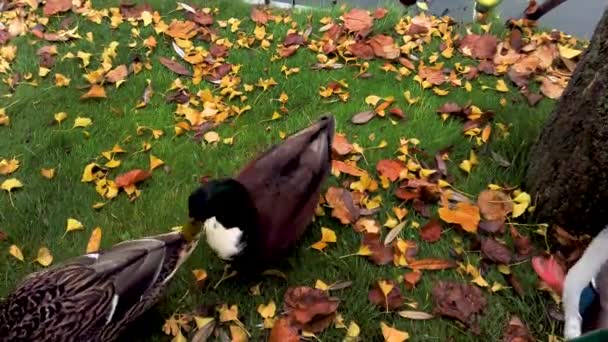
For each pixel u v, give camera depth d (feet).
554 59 7.85
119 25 8.63
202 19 8.68
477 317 5.27
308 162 5.44
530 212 5.94
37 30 8.44
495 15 9.08
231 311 5.31
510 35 8.13
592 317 4.85
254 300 5.45
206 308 5.38
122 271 4.92
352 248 5.81
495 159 6.46
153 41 8.23
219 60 8.03
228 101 7.50
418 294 5.45
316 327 5.20
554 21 9.72
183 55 8.13
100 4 9.06
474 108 7.00
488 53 7.96
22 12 8.70
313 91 7.57
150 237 5.32
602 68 5.19
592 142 5.23
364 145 6.74
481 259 5.66
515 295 5.44
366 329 5.23
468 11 9.96
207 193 5.06
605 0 10.10
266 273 5.58
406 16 8.73
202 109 7.41
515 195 6.11
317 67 7.91
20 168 6.61
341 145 6.60
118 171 6.58
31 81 7.79
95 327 4.83
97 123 7.16
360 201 6.12
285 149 5.41
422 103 7.28
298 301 5.32
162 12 8.93
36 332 4.71
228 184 5.10
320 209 6.05
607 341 3.48
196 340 5.18
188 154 6.75
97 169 6.57
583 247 5.60
